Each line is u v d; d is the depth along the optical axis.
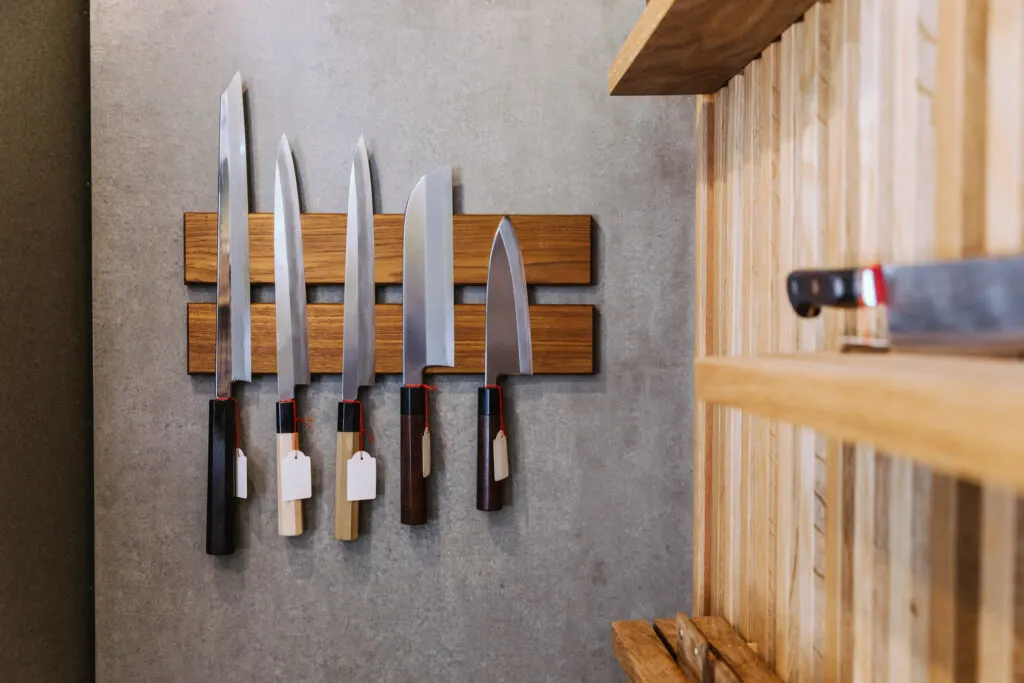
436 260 1.11
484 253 1.12
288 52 1.14
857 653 0.59
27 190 1.02
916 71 0.51
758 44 0.76
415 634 1.13
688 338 1.15
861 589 0.59
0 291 0.97
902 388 0.28
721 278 0.93
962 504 0.47
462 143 1.14
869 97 0.58
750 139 0.82
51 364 1.07
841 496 0.62
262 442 1.12
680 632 0.87
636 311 1.15
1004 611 0.43
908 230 0.52
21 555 1.00
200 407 1.13
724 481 0.92
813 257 0.67
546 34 1.15
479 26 1.14
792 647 0.71
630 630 0.95
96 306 1.12
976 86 0.45
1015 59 0.42
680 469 1.15
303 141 1.13
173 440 1.12
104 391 1.12
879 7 0.56
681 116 1.16
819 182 0.66
